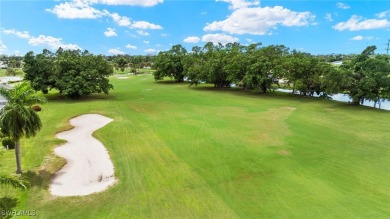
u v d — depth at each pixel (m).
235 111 47.31
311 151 28.34
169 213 17.52
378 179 22.25
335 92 52.59
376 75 47.19
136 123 38.81
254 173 23.23
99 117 42.34
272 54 67.75
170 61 92.44
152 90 73.94
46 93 61.03
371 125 38.38
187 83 91.88
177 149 28.81
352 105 52.62
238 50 74.56
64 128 36.28
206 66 76.12
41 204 18.61
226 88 78.38
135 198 19.38
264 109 49.00
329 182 21.70
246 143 30.69
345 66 51.94
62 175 23.12
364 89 49.25
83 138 32.66
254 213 17.50
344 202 18.80
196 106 51.56
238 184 21.34
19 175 22.58
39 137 32.44
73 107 48.94
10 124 21.30
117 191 20.38
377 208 18.09
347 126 37.84
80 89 56.28
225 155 27.19
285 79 68.12
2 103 44.34
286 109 49.03
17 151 22.66
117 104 52.28
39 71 55.91
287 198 19.30
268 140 31.78
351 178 22.42
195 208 18.06
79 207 18.30
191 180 21.98
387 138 32.72
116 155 27.34
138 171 23.75
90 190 20.64
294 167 24.48
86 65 59.59
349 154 27.62
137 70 156.75
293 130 35.84
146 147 29.47
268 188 20.70
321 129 36.34
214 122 39.66
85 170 24.09
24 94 22.28
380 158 26.64
